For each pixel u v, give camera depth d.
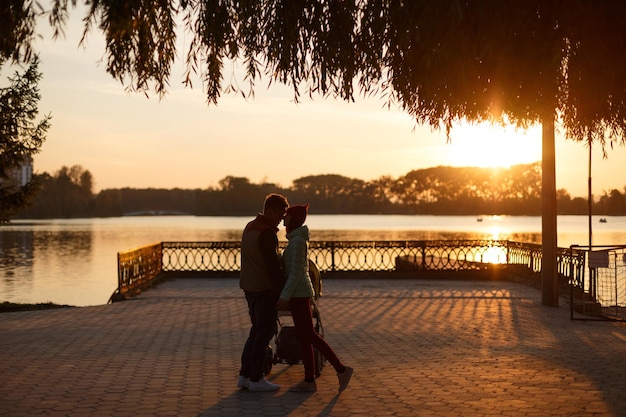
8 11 5.38
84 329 11.41
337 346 9.70
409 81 6.18
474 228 108.69
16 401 6.57
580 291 14.09
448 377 7.60
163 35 6.19
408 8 5.11
